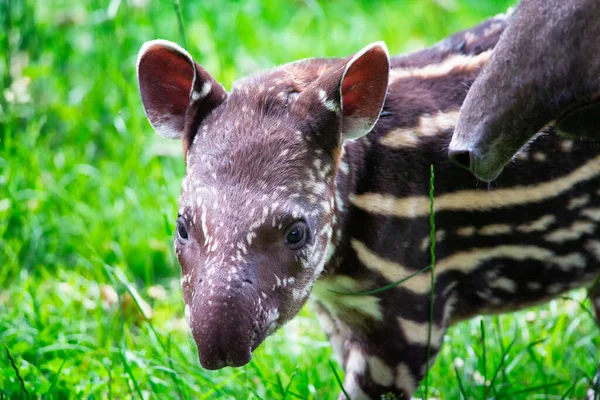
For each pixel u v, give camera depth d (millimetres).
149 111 8398
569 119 7281
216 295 7250
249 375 9656
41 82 12859
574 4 6891
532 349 9844
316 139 7840
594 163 8555
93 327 10484
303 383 9547
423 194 8531
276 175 7602
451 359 9773
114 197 11898
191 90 7996
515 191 8578
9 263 11180
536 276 9000
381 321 8680
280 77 8188
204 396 9031
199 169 7676
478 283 9031
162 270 11578
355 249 8438
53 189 11711
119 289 10898
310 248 7715
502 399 9391
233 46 13602
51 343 10031
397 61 9117
